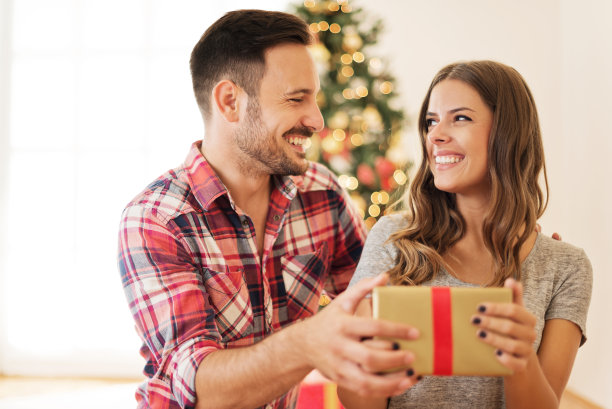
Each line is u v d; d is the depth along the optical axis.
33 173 3.96
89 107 3.97
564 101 3.88
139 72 3.98
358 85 3.19
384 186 3.13
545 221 3.91
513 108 1.17
